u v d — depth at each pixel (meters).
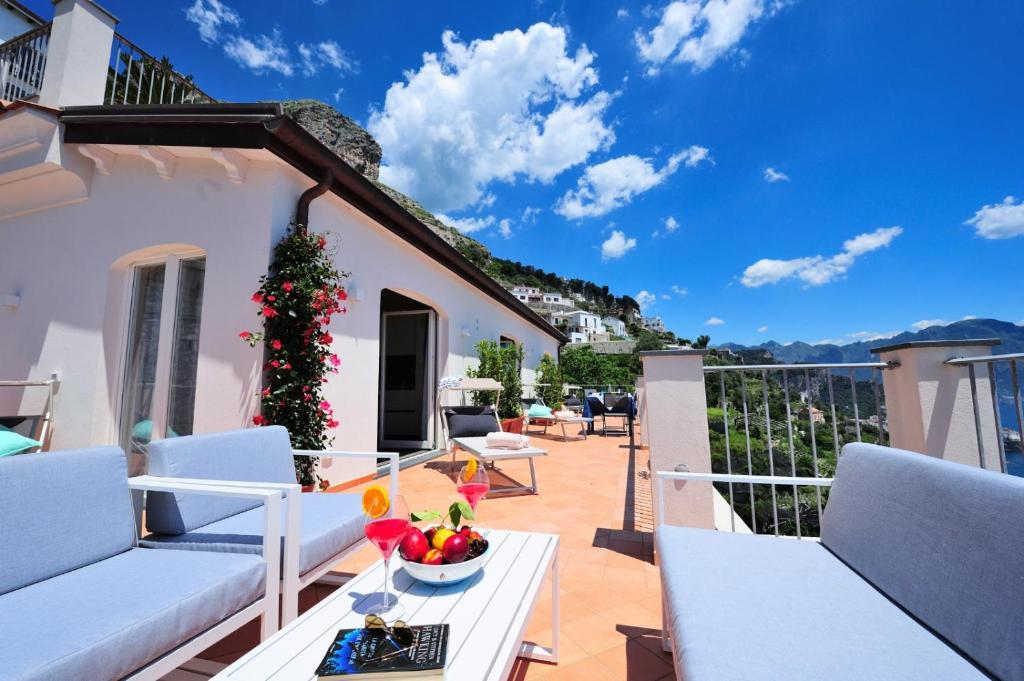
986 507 1.04
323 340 3.83
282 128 3.38
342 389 4.43
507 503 3.90
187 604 1.26
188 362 4.07
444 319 7.23
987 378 2.10
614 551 2.80
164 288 4.23
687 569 1.45
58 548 1.41
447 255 6.46
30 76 4.86
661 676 1.64
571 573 2.49
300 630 1.15
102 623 1.12
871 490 1.48
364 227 4.95
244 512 2.19
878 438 2.36
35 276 4.77
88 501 1.54
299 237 3.84
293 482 2.53
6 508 1.32
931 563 1.15
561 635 1.90
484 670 0.98
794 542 1.70
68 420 4.35
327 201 4.37
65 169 4.27
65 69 4.32
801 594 1.29
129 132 3.89
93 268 4.43
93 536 1.52
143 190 4.25
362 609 1.25
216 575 1.41
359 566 2.59
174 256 4.22
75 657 0.99
